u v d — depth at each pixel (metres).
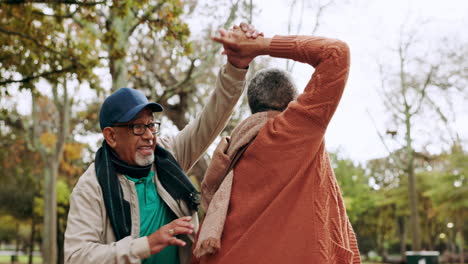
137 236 2.15
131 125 2.21
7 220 37.00
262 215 1.88
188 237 2.32
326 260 1.83
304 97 1.90
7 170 29.38
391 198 34.53
